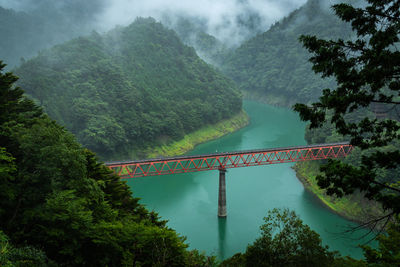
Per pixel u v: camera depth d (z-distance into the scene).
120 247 23.97
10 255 17.28
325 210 78.62
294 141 141.50
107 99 133.88
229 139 154.00
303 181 97.19
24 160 25.77
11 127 29.19
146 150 127.25
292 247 23.42
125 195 38.97
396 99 94.19
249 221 72.69
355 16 12.12
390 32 11.57
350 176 12.08
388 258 17.58
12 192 23.00
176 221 72.88
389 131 13.45
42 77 129.88
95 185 27.92
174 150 135.12
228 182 97.62
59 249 22.52
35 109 44.31
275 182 97.81
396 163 12.21
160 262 23.44
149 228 26.30
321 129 110.25
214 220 73.44
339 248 59.78
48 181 25.73
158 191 91.62
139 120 129.88
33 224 23.44
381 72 11.70
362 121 13.63
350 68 13.09
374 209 70.94
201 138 154.00
